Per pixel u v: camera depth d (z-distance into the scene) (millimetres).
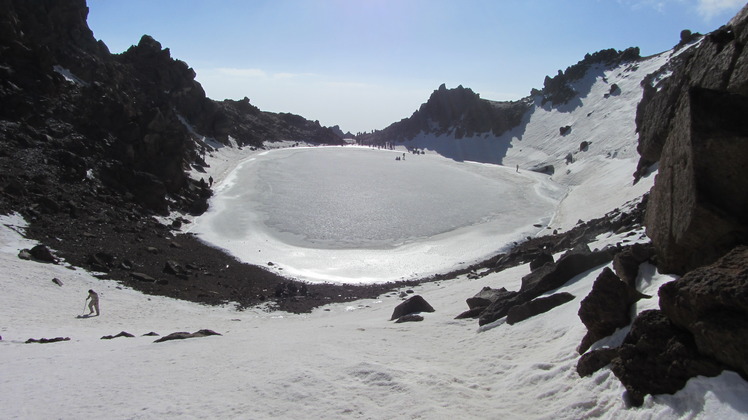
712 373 9359
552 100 151750
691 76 16406
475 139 156375
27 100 53781
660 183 14250
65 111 56438
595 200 69500
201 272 42188
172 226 55688
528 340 16141
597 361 11656
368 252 57594
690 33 126812
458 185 96375
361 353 16078
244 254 52094
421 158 136125
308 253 55781
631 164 79812
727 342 9117
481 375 14086
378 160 128125
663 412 9406
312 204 76938
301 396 11797
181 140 66000
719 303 9516
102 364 14977
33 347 18078
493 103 175375
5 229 36906
